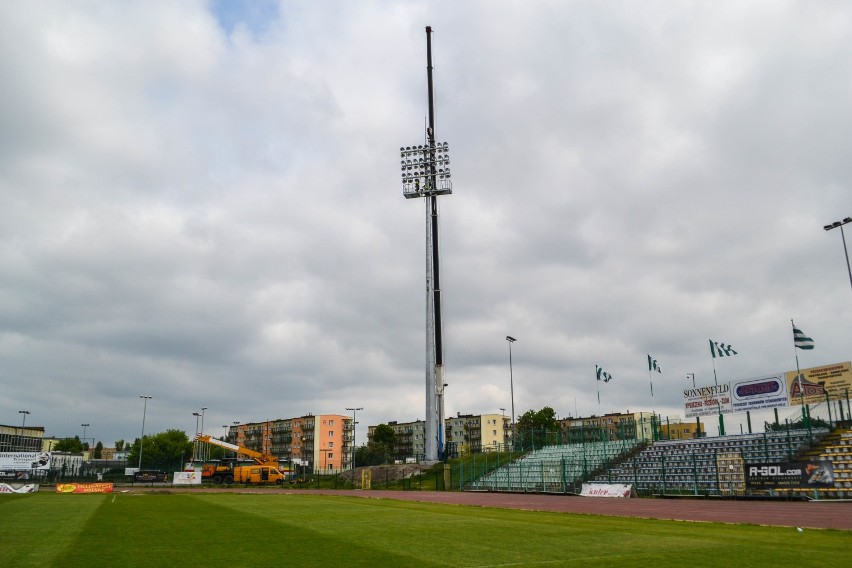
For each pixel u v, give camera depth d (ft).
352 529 77.15
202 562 50.06
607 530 74.23
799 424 169.27
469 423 581.53
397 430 628.28
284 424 614.34
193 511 111.34
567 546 59.26
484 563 49.39
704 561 49.01
